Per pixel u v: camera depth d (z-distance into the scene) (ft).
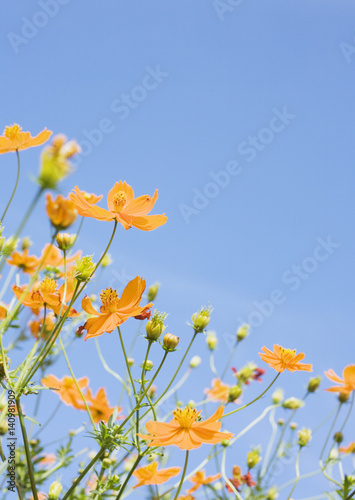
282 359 3.24
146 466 3.35
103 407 3.50
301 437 3.73
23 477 3.14
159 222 3.07
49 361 3.34
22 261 3.32
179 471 3.39
